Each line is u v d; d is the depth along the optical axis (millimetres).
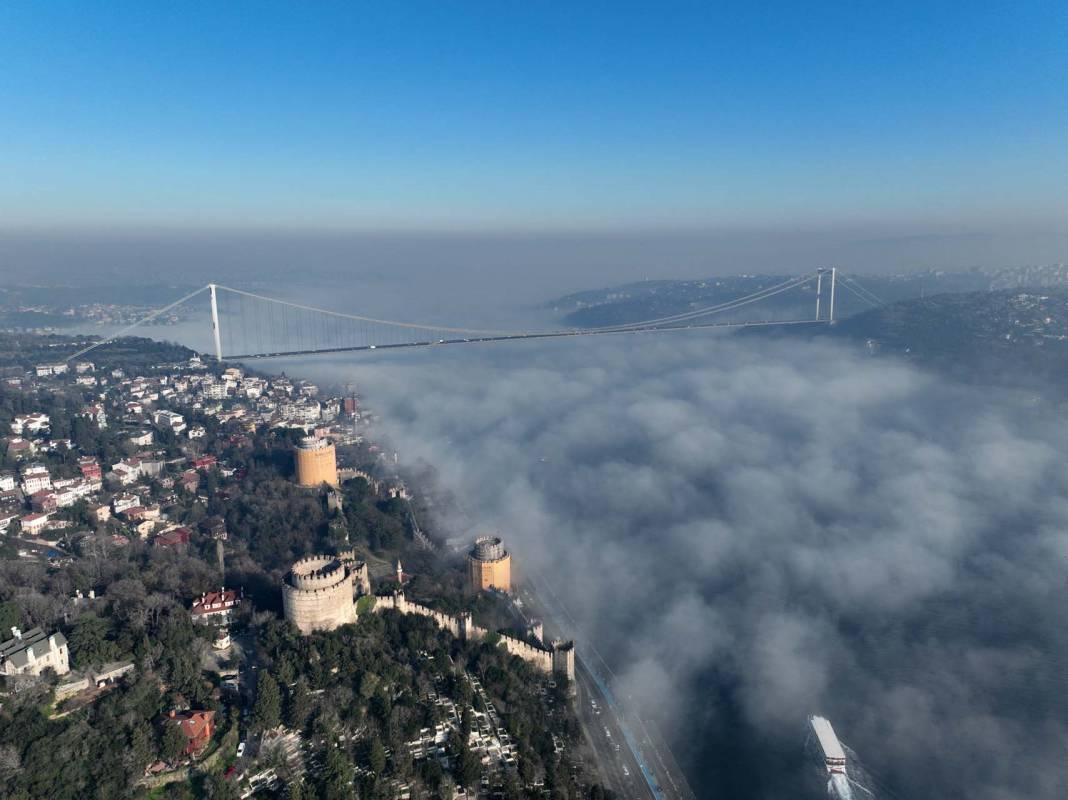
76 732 156750
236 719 172250
